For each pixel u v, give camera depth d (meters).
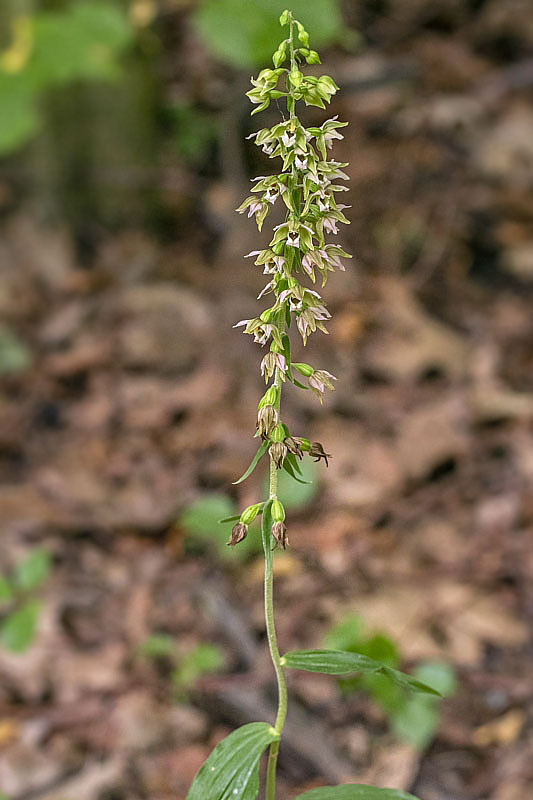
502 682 4.61
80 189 8.37
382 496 5.86
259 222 2.44
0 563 5.68
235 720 4.52
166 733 4.51
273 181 2.41
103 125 8.14
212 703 4.61
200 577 5.39
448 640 4.89
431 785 4.14
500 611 5.03
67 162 8.27
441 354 7.01
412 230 7.77
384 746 4.27
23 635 4.85
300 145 2.33
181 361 7.30
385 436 6.32
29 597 5.41
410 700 4.34
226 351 7.18
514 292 7.59
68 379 7.38
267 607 2.60
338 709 4.47
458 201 8.02
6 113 6.64
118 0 7.50
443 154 8.17
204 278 7.78
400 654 4.77
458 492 5.91
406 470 6.06
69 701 4.78
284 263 2.43
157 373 7.25
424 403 6.61
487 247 7.88
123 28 6.80
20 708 4.77
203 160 8.08
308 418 6.47
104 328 7.70
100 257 8.29
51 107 8.06
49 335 7.75
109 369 7.36
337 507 5.76
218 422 6.61
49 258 8.30
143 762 4.39
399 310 7.23
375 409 6.53
